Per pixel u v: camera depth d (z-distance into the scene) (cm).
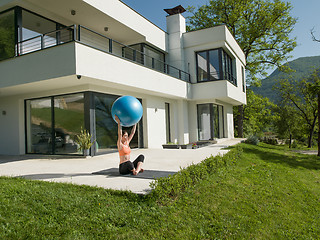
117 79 919
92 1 999
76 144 962
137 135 1249
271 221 477
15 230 327
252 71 2864
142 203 414
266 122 3416
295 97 3112
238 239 383
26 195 433
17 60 876
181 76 1573
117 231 342
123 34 1322
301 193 702
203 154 992
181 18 1619
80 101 957
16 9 901
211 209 461
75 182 525
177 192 478
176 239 346
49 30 1036
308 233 467
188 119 1664
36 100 1091
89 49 793
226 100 1762
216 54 1523
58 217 364
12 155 1100
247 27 2678
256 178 745
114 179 548
